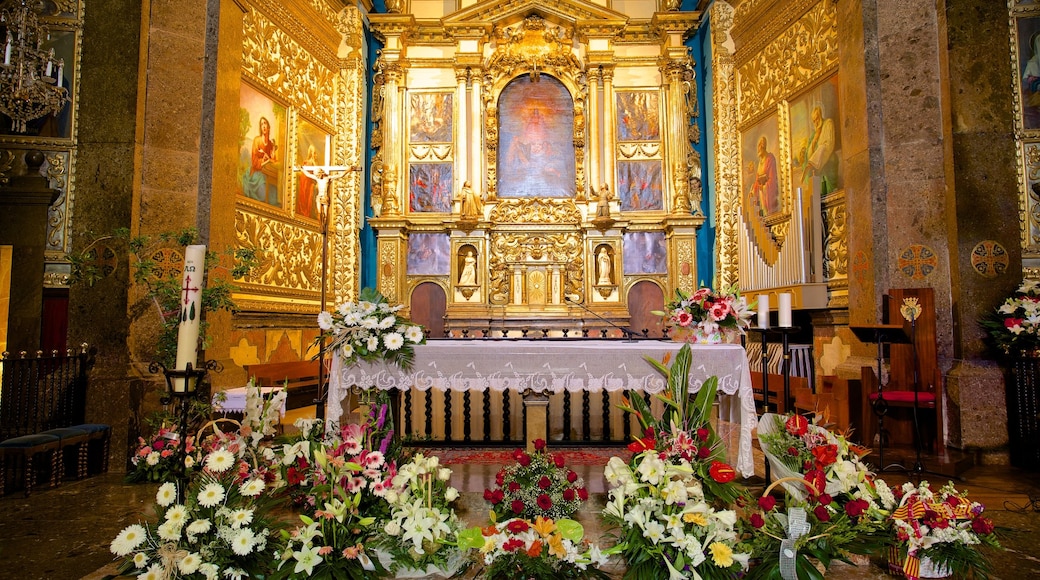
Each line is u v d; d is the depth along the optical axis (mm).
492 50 11578
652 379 4328
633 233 11180
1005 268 5805
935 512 2902
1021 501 4316
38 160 6000
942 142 6094
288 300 8664
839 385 5832
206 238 6148
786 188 8750
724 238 10406
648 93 11461
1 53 5652
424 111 11430
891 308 6020
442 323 11008
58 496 4480
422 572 2947
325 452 3162
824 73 7789
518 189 11352
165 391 5305
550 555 2771
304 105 9281
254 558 2834
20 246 5953
